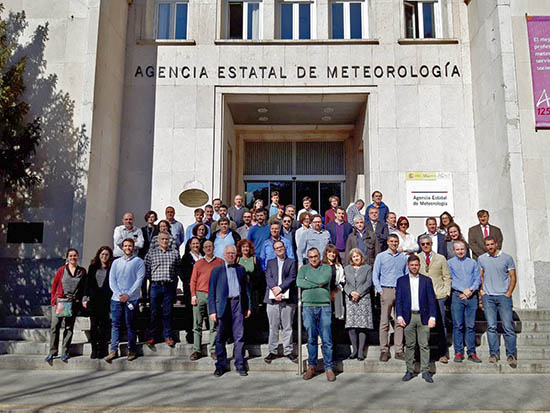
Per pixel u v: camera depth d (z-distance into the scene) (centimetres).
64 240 1069
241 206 1026
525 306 967
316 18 1309
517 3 1098
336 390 648
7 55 980
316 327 724
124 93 1245
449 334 840
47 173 1095
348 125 1496
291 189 1572
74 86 1125
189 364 756
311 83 1237
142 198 1206
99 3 1098
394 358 775
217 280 734
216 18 1273
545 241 1008
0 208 1086
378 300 955
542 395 627
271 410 564
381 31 1252
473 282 766
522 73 1076
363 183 1412
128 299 773
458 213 1178
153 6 1323
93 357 777
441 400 605
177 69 1251
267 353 799
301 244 866
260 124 1504
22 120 1098
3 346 816
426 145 1205
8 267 1064
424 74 1227
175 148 1223
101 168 1108
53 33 1147
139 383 679
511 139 1027
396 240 777
